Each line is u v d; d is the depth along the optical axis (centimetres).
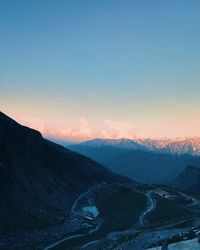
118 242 18938
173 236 18675
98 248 18188
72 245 19525
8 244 19650
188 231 19638
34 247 19575
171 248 16300
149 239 18750
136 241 18575
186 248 16212
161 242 17525
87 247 18700
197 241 17425
